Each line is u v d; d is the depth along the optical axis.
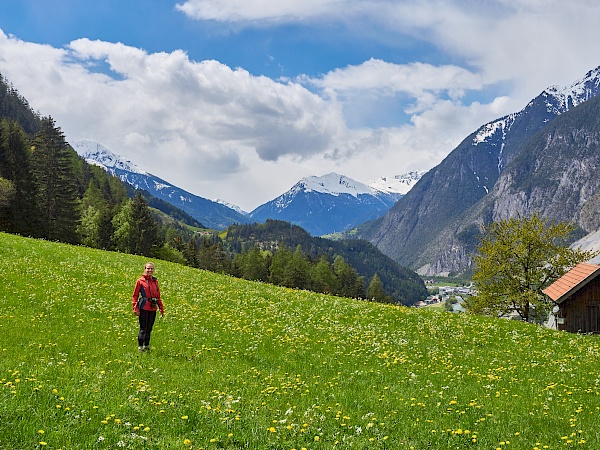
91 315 23.20
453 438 11.74
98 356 16.91
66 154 107.62
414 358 20.59
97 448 9.75
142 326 18.53
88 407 11.63
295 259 191.88
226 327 23.81
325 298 39.03
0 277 28.11
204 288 36.28
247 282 46.81
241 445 10.63
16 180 95.31
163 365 16.58
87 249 53.41
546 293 45.56
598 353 23.47
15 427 10.10
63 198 106.44
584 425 12.81
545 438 11.90
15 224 93.56
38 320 20.81
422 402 14.46
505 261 58.34
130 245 126.88
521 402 14.80
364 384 16.36
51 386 12.72
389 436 11.71
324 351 20.92
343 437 11.30
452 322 30.02
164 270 45.06
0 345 16.58
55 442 9.76
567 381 17.72
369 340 23.39
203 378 15.50
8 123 140.75
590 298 38.94
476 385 16.78
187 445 10.16
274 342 21.70
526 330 29.20
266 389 14.74
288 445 10.70
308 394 14.77
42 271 32.62
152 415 11.71
